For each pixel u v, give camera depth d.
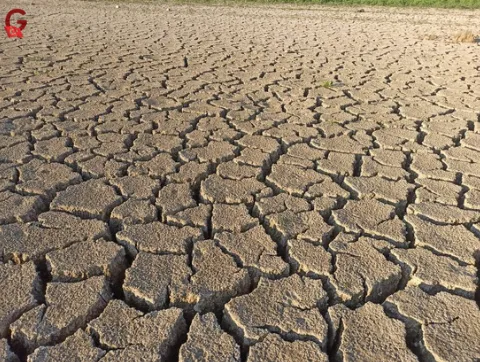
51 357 1.55
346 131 3.70
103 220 2.44
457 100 4.59
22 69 5.49
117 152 3.19
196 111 4.13
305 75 5.61
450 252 2.13
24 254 2.05
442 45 7.89
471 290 1.90
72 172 2.86
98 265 1.99
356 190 2.71
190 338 1.64
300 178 2.87
